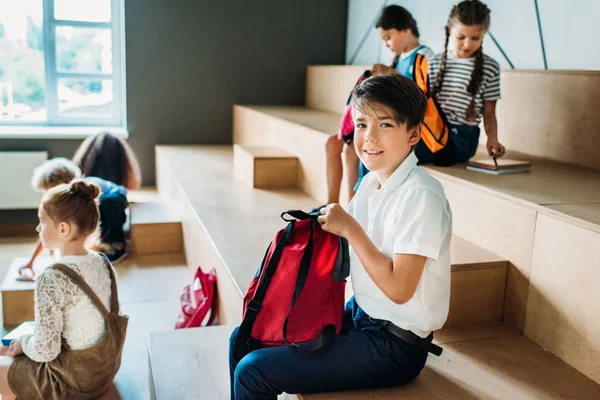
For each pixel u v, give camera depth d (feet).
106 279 7.09
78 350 6.79
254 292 4.96
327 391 4.84
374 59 16.88
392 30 9.46
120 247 12.38
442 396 5.08
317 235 4.82
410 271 4.28
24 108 18.07
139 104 18.10
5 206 16.16
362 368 4.69
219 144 19.07
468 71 8.97
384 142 4.47
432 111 8.57
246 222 10.47
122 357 8.50
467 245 7.29
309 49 19.10
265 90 19.07
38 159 16.25
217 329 7.73
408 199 4.41
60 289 6.51
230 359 5.21
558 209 6.13
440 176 8.08
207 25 18.19
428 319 4.68
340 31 19.22
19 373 6.72
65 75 18.08
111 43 18.28
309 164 12.44
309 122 13.76
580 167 8.94
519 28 11.10
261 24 18.60
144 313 9.94
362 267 4.85
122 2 17.71
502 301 6.80
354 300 5.42
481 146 10.73
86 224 6.80
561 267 5.99
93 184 6.91
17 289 9.39
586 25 9.59
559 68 10.20
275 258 4.80
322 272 4.72
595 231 5.57
